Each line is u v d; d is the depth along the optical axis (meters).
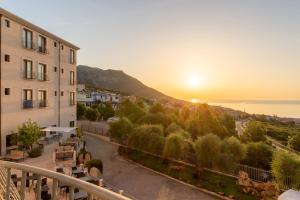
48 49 27.84
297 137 28.31
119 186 17.55
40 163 17.69
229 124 29.52
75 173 13.87
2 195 3.97
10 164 3.64
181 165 21.62
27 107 23.77
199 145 19.94
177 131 25.12
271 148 20.36
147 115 30.81
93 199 2.60
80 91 81.81
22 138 19.91
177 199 15.74
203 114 27.25
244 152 19.67
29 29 24.12
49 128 24.09
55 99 29.75
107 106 58.06
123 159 24.91
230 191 16.91
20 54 22.89
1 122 20.52
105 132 38.19
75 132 29.83
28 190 8.72
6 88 21.17
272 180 17.69
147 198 15.75
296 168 15.27
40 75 26.64
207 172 20.27
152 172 21.09
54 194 3.05
